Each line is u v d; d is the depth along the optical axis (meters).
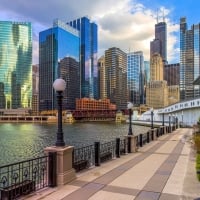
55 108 195.62
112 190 7.96
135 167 11.53
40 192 7.69
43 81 195.25
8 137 78.12
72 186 8.33
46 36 166.00
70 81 189.62
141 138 20.08
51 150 8.51
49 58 169.88
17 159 34.91
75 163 10.52
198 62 137.38
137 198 7.23
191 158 14.05
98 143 11.89
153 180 9.18
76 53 188.00
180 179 9.30
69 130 109.00
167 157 14.53
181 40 144.00
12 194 7.09
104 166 11.73
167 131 39.00
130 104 17.91
